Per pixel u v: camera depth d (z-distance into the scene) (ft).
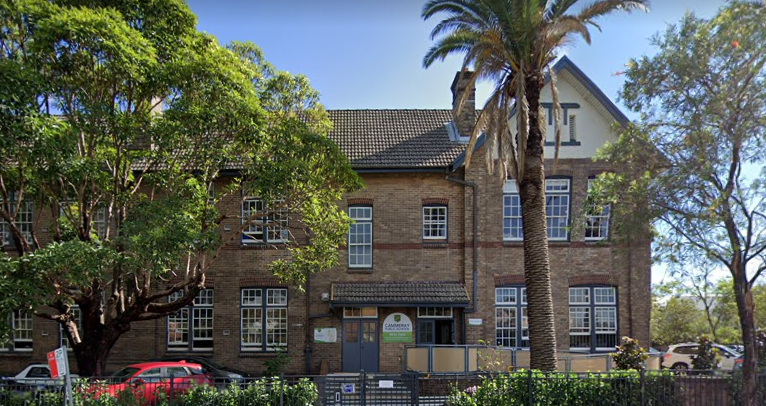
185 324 75.66
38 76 42.19
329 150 54.85
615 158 45.70
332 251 60.34
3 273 41.06
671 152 43.14
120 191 53.78
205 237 48.96
